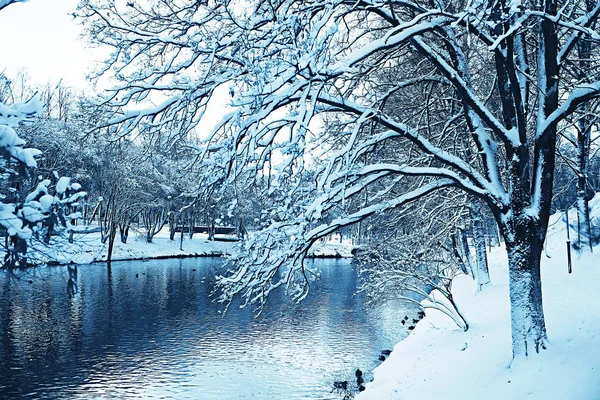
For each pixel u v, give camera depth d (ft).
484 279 67.92
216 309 97.40
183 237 220.43
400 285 54.60
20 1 17.85
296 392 53.72
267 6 27.86
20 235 16.90
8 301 97.14
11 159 17.31
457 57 33.40
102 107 28.81
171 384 56.59
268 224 29.55
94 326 81.92
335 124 34.22
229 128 25.17
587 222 66.08
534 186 31.40
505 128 32.27
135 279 131.44
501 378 30.66
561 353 29.68
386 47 26.89
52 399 51.88
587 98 28.76
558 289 49.19
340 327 83.35
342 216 30.83
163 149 29.76
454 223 58.54
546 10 29.09
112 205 160.66
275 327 83.51
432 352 46.29
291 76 23.95
